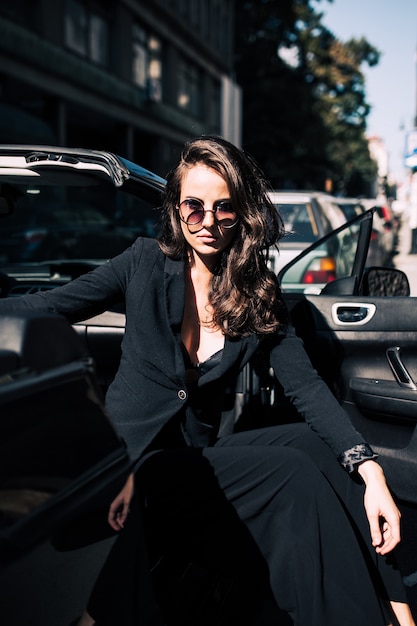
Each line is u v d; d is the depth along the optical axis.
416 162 5.85
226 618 1.78
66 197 3.54
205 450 1.77
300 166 33.34
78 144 25.73
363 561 1.65
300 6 35.41
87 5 22.19
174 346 1.83
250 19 35.75
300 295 2.94
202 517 1.76
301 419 3.06
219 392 1.91
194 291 1.90
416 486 2.65
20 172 2.72
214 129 36.91
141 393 1.83
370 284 3.06
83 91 21.64
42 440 1.14
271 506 1.71
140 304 1.84
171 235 1.89
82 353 1.32
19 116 18.03
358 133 40.12
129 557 1.37
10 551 1.02
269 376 3.06
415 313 2.72
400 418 2.67
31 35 18.41
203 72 34.28
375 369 2.79
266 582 1.72
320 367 2.93
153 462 1.78
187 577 1.74
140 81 26.89
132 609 1.37
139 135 28.56
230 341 1.88
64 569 1.15
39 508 1.10
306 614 1.63
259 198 1.90
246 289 1.86
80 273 3.84
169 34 29.20
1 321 1.21
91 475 1.26
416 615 2.38
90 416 1.30
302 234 4.97
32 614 1.06
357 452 1.77
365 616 1.61
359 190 42.62
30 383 1.13
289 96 33.06
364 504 1.78
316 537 1.64
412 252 3.43
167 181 1.91
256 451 1.74
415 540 2.85
